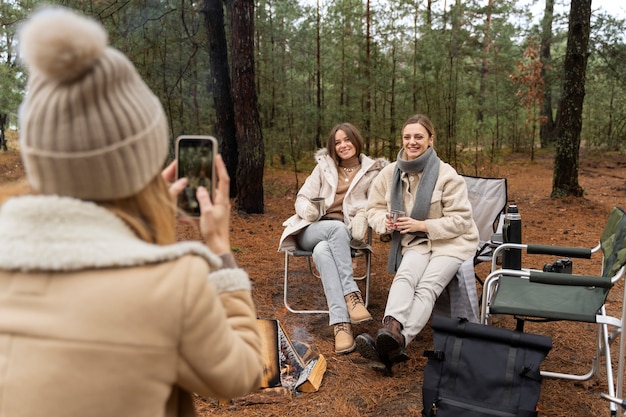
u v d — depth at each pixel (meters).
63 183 0.85
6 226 0.86
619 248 2.65
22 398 0.82
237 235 6.44
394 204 3.58
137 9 7.26
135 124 0.86
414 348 3.54
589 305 2.71
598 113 14.57
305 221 3.82
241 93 7.27
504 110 10.88
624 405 2.38
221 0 7.85
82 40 0.79
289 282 4.78
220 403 2.82
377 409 2.82
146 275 0.87
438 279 3.31
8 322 0.85
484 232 4.18
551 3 15.03
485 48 11.12
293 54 11.06
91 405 0.83
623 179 11.10
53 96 0.82
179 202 1.19
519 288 3.04
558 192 8.60
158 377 0.86
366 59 8.55
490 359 2.45
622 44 9.52
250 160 7.42
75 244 0.85
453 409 2.40
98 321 0.83
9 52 7.20
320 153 4.09
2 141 10.51
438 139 8.44
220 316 0.92
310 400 2.89
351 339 3.42
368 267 3.93
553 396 2.92
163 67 7.93
